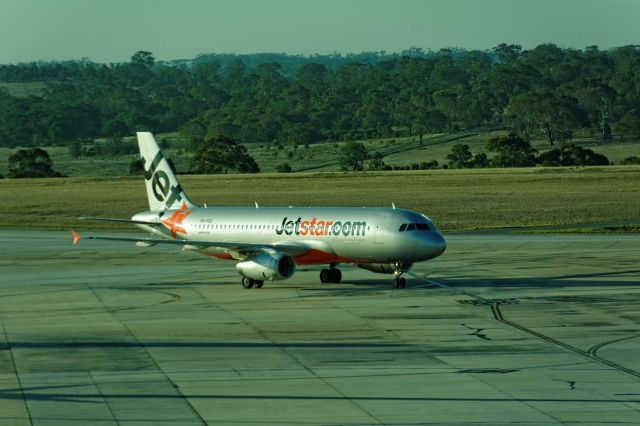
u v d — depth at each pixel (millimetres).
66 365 129375
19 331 158375
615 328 158500
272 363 130625
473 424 98938
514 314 174625
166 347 142875
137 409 105250
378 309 182125
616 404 106688
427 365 128875
